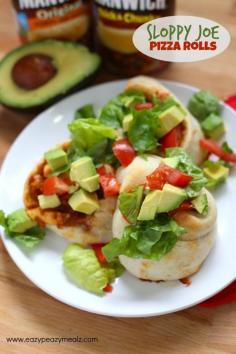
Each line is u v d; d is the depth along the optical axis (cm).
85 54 57
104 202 48
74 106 56
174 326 46
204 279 46
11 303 48
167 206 44
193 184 45
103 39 59
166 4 55
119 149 49
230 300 47
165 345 46
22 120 59
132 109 51
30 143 54
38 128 55
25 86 56
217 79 60
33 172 51
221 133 53
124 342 46
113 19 56
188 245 45
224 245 48
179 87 55
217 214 49
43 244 49
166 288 46
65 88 56
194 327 46
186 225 44
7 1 67
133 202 45
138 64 60
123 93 54
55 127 55
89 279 46
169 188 44
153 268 45
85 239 49
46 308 48
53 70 57
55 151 50
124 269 47
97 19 58
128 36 57
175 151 47
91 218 48
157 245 44
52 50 58
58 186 48
